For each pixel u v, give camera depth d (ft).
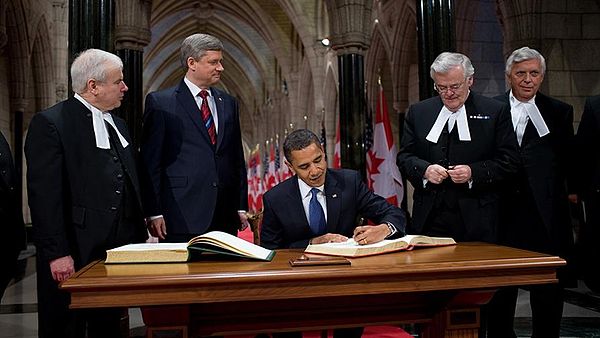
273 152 76.02
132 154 10.82
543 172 11.43
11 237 10.91
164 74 128.26
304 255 7.59
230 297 6.33
